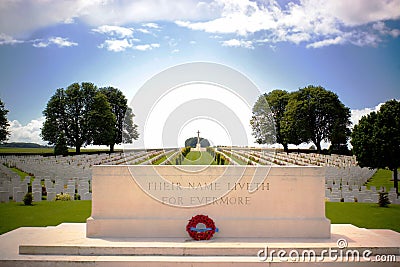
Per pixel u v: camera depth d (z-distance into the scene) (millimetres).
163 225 9734
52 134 51250
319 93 53000
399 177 30484
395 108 22547
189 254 8742
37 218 13438
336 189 19781
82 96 52250
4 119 45375
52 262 8312
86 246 8773
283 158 39531
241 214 9906
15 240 9758
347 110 53844
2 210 14852
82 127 51531
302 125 52562
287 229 9781
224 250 8766
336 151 52875
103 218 9820
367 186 24828
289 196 9945
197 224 9469
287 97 56906
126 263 8312
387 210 15445
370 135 22484
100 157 39969
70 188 19016
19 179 21156
